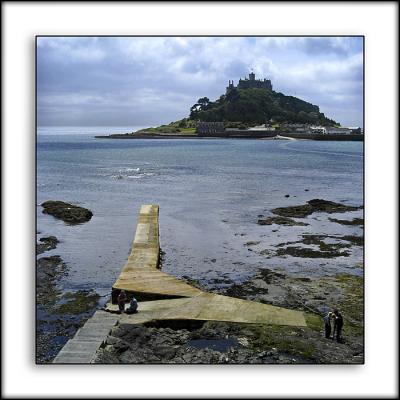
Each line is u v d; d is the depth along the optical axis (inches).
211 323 668.7
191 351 601.6
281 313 708.7
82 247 1144.8
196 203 1755.7
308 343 623.2
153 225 1243.2
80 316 736.3
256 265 995.3
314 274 932.6
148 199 1850.4
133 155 4055.1
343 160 3607.3
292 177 2568.9
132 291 759.7
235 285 870.4
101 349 573.6
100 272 953.5
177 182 2347.4
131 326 641.6
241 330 656.4
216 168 3011.8
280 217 1488.7
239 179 2474.2
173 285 792.9
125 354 578.9
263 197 1899.6
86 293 833.5
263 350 605.9
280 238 1227.9
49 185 2244.1
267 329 657.6
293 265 994.1
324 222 1423.5
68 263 1011.3
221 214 1545.3
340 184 2301.9
